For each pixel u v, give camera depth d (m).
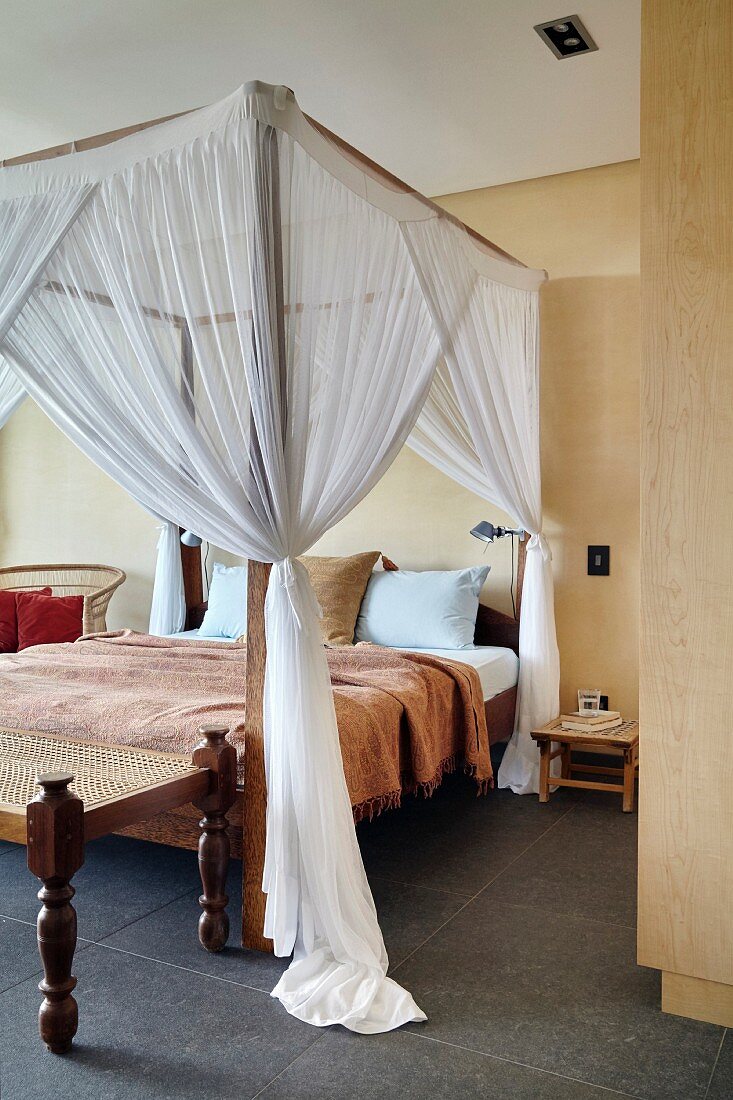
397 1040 2.25
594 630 4.67
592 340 4.64
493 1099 2.02
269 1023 2.32
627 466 4.59
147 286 2.57
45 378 2.75
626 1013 2.38
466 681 3.87
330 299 2.65
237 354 2.50
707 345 2.32
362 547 5.27
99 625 5.48
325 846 2.55
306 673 2.59
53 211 2.70
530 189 4.75
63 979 2.20
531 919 2.94
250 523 2.56
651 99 2.36
